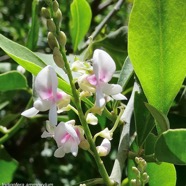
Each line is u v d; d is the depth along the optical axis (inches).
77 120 4.7
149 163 3.8
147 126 3.9
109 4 8.2
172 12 3.4
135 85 4.2
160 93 3.6
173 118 4.5
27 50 3.7
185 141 3.3
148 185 3.8
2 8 10.8
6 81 5.1
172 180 3.8
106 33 6.2
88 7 5.5
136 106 4.0
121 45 5.3
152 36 3.4
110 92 3.1
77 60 3.3
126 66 4.3
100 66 3.1
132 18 3.4
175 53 3.5
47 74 3.1
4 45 3.6
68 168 9.1
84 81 3.1
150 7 3.4
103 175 3.3
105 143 3.3
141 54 3.5
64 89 3.6
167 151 3.4
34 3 5.2
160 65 3.5
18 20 10.0
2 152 5.3
